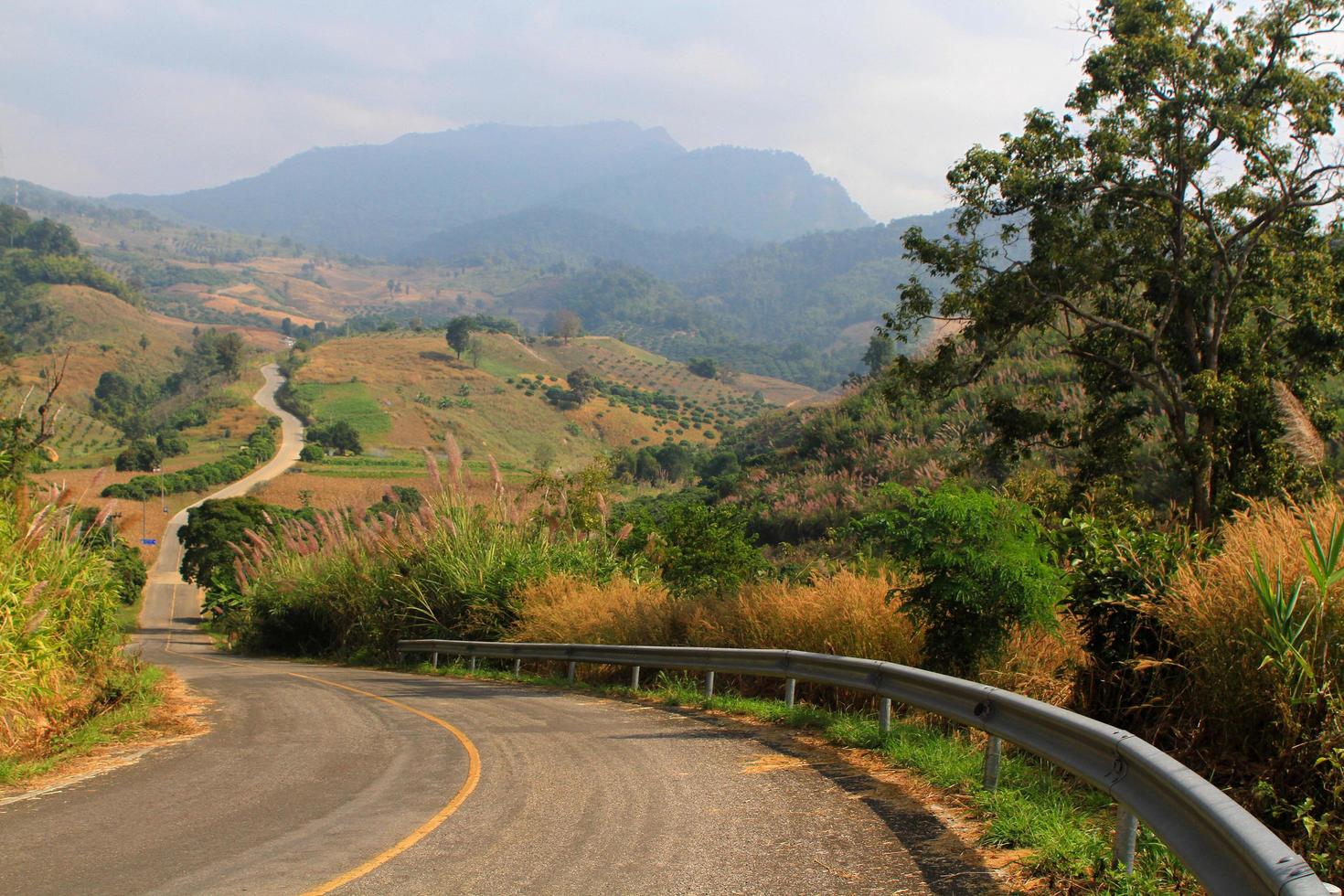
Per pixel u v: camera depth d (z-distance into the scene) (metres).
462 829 6.90
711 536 23.39
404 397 192.38
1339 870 5.38
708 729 11.55
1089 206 20.33
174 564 86.81
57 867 6.12
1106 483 20.81
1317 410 20.25
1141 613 8.09
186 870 5.99
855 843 6.41
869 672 10.19
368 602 27.55
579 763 9.34
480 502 25.38
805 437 45.16
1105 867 5.41
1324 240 20.12
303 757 10.05
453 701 15.30
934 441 36.84
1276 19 18.92
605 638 18.28
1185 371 21.14
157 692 15.25
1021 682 10.02
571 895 5.44
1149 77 19.00
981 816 6.91
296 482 118.56
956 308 20.78
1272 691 6.55
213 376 194.25
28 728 10.62
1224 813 4.28
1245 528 7.93
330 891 5.55
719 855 6.18
